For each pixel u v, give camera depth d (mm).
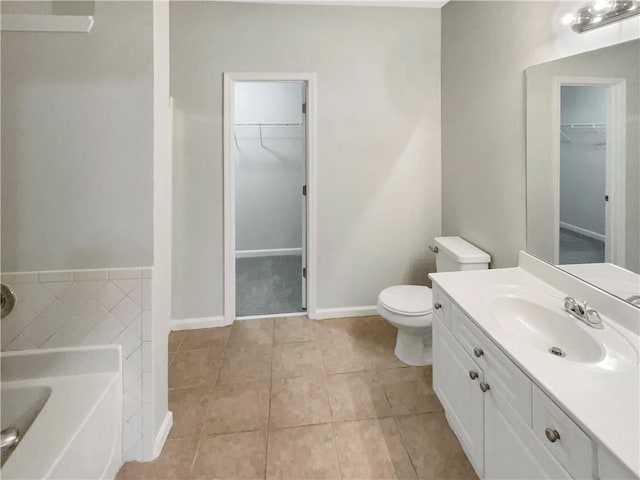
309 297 2826
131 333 1469
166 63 1555
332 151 2682
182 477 1436
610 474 708
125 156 1416
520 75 1746
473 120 2225
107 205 1426
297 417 1768
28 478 948
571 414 796
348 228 2779
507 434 1104
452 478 1420
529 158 1698
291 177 4785
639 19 1121
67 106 1385
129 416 1494
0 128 1361
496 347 1148
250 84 4535
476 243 2238
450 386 1554
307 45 2557
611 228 1254
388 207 2793
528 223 1726
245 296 3426
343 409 1822
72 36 1371
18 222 1401
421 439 1620
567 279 1455
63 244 1425
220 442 1611
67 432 1126
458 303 1406
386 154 2734
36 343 1442
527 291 1503
